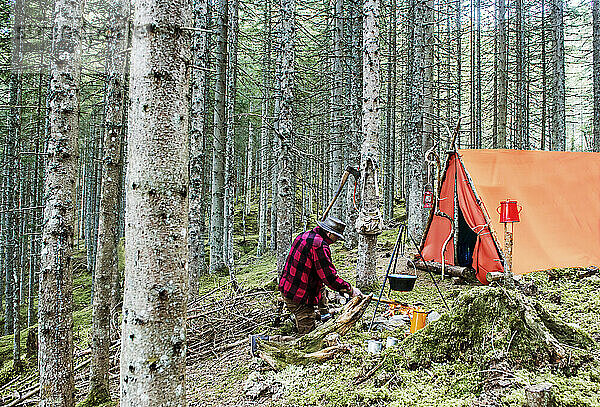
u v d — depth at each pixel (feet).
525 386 8.41
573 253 21.98
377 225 21.33
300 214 76.79
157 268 6.40
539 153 25.77
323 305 16.63
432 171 36.50
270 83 52.49
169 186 6.49
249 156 80.33
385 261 29.55
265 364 13.64
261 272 38.04
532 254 21.22
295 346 13.66
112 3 14.64
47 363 13.20
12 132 37.86
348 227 37.91
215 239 39.01
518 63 52.19
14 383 24.20
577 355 9.30
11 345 34.30
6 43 25.55
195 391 13.41
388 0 52.29
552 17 51.80
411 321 14.05
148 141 6.41
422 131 38.09
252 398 11.59
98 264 15.16
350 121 39.93
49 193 13.28
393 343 12.80
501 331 9.74
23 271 39.96
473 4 67.51
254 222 81.97
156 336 6.40
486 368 9.44
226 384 13.26
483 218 21.50
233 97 40.24
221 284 32.94
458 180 23.45
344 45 42.86
